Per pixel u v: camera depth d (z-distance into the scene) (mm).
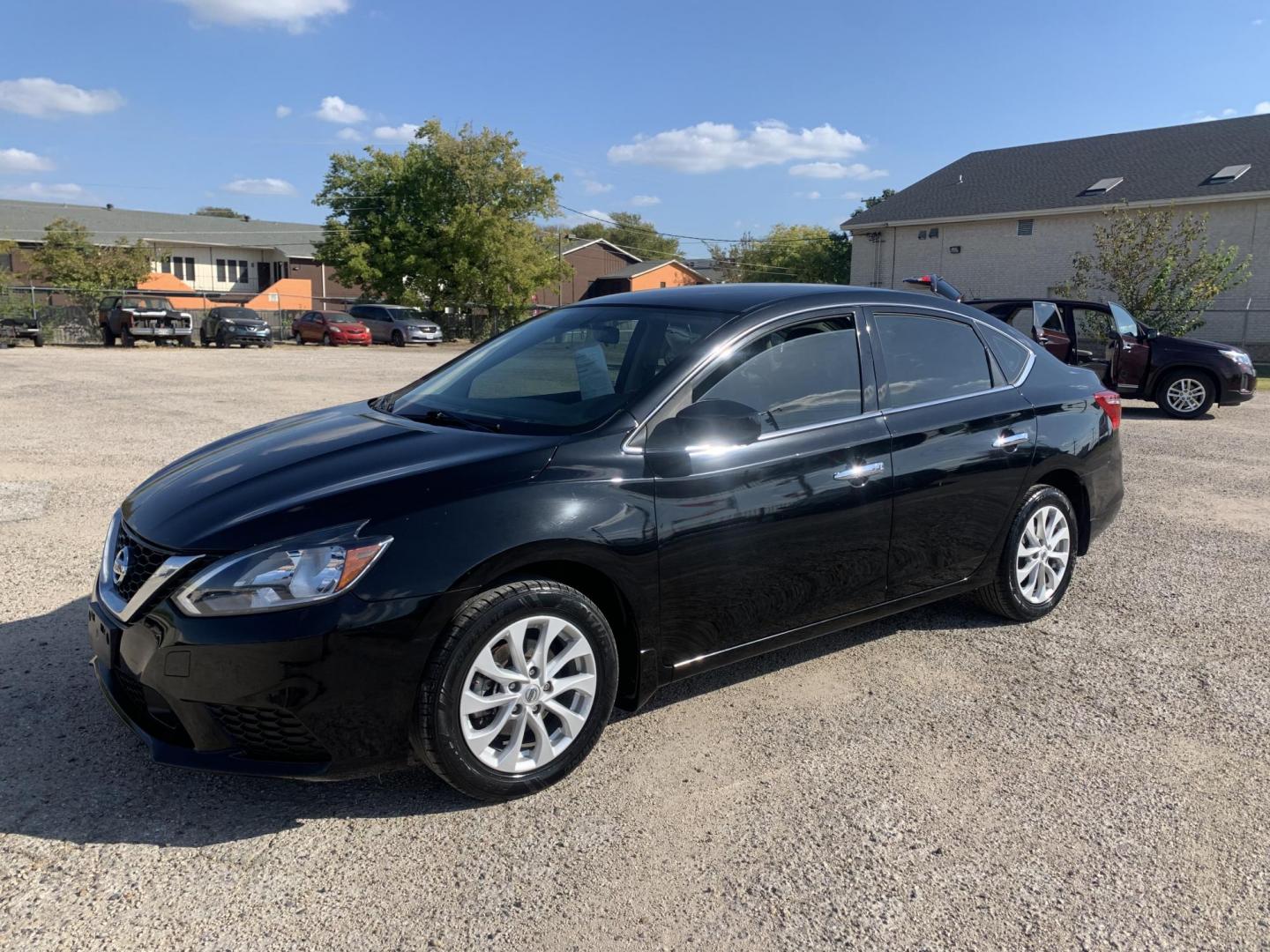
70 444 9039
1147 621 4672
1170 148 30906
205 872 2561
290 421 3984
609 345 3699
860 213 35938
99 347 28766
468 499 2830
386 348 32844
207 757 2688
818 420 3611
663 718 3545
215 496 2963
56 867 2553
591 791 3027
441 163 40531
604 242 60875
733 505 3287
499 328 42250
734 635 3422
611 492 3031
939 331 4191
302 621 2596
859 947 2326
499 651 2906
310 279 54719
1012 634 4465
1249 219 26969
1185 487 7902
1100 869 2650
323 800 2943
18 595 4648
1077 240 30203
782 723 3518
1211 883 2594
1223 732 3496
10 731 3283
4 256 42250
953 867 2650
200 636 2607
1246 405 14789
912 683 3893
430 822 2834
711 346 3422
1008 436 4223
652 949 2305
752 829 2820
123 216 53938
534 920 2400
